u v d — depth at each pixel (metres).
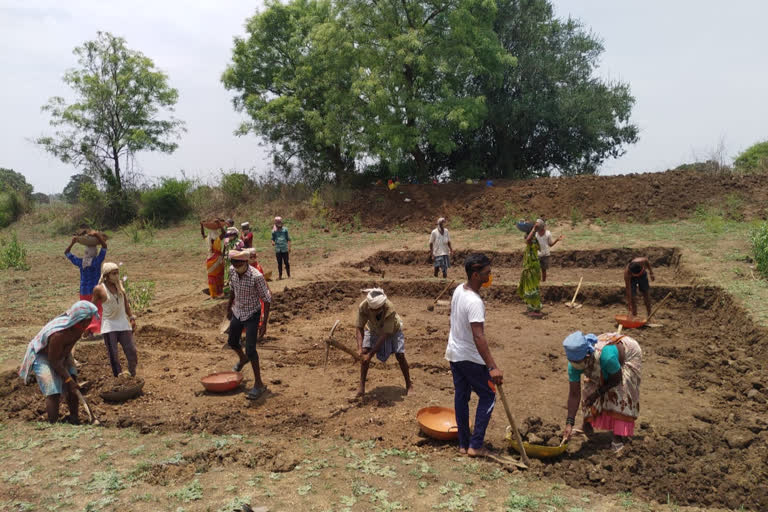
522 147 31.11
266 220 25.91
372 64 25.67
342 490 4.47
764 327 8.74
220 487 4.52
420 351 8.87
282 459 4.99
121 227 28.48
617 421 5.21
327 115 26.31
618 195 21.67
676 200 20.64
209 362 8.23
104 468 4.86
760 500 4.45
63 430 5.68
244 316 6.89
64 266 18.81
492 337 9.67
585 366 5.19
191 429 5.79
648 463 5.00
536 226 11.31
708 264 13.33
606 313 11.53
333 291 13.50
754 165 24.56
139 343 9.23
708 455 5.25
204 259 19.17
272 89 29.19
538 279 11.39
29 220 31.39
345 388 7.15
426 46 25.45
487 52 25.84
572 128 29.53
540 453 5.05
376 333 6.78
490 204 23.17
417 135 25.48
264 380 7.47
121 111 30.08
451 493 4.41
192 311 11.31
